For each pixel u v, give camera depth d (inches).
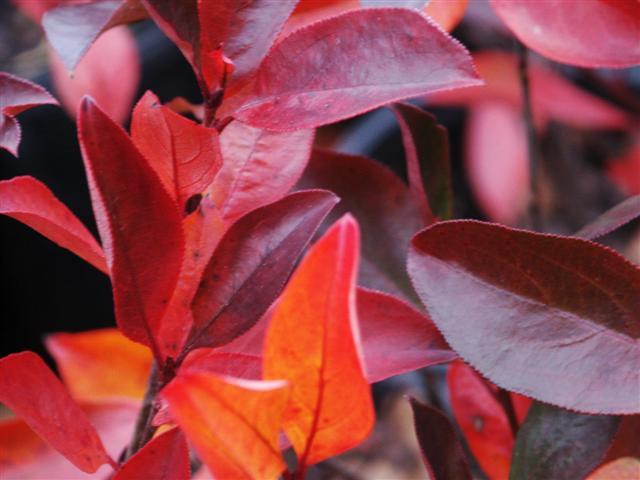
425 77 13.5
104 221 13.7
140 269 13.6
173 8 13.9
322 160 17.0
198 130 13.6
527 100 19.5
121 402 17.8
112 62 21.7
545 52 15.3
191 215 14.3
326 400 12.3
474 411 17.0
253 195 15.1
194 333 14.1
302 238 14.1
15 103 14.8
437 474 14.3
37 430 14.1
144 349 19.3
